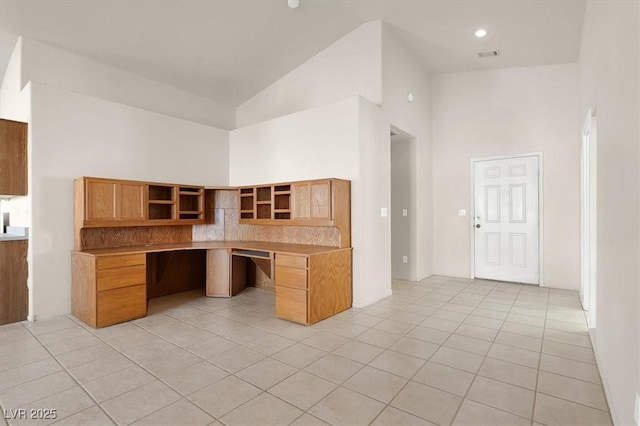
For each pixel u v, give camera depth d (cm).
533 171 519
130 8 362
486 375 245
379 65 442
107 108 410
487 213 557
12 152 352
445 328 339
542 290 491
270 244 454
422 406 207
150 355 277
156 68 479
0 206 479
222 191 523
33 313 353
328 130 429
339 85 480
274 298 457
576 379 238
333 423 190
